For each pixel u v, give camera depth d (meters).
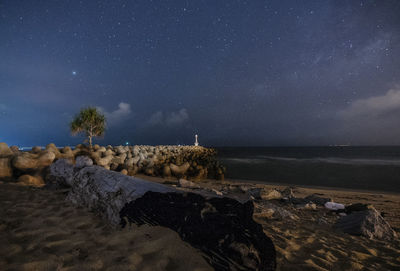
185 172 12.38
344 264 2.26
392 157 41.06
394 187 11.73
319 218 4.04
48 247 2.10
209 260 1.88
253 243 2.01
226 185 9.51
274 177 15.08
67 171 4.99
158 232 2.29
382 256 2.57
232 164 24.77
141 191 2.85
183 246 2.04
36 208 3.34
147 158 15.17
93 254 1.98
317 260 2.30
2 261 1.82
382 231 3.38
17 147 9.80
